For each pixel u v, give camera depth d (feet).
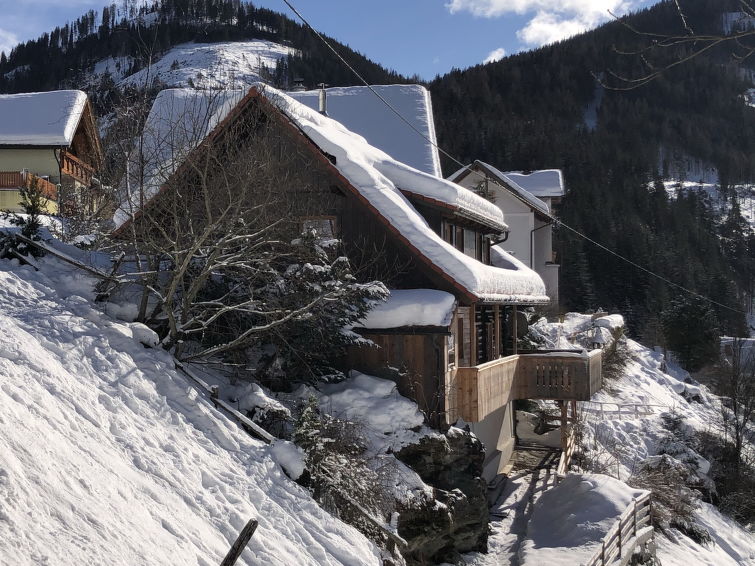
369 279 61.57
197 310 49.90
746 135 631.56
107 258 52.19
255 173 49.01
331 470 42.70
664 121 634.02
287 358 52.95
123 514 26.18
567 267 244.01
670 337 194.39
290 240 54.19
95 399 34.60
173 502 30.42
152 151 51.26
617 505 59.72
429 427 55.36
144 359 40.65
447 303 57.36
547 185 184.85
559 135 501.15
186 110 53.78
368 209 61.05
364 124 95.81
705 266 336.90
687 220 389.39
